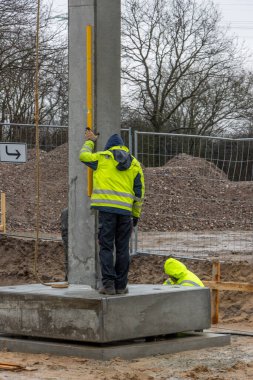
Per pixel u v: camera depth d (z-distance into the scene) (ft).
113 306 35.22
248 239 69.51
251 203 79.25
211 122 153.48
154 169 85.10
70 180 40.04
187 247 64.85
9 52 106.93
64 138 65.21
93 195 36.01
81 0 39.32
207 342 38.91
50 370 32.89
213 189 81.97
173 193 82.12
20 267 63.93
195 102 153.69
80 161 39.04
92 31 38.93
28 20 104.88
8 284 62.08
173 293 37.78
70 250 40.11
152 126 152.76
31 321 37.01
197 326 38.93
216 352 37.70
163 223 78.59
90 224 39.32
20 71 107.86
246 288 46.68
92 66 38.83
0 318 38.01
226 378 31.94
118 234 36.27
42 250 65.36
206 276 54.65
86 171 39.40
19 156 55.77
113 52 39.37
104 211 35.60
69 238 40.19
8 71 106.83
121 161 35.47
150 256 58.90
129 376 31.63
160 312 37.14
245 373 32.96
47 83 115.24
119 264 36.32
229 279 53.62
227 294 52.54
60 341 37.06
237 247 64.44
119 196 35.65
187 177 80.79
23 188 83.66
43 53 107.14
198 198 79.15
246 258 58.34
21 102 124.47
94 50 38.91
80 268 39.73
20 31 104.63
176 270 43.62
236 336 43.32
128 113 153.17
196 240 69.15
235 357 36.35
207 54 150.00
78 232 39.75
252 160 57.93
